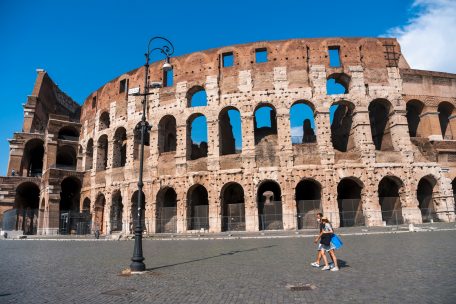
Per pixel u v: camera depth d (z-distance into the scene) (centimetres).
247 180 5112
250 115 5344
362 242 2867
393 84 5453
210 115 5497
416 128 5816
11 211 6444
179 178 5438
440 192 5159
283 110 5306
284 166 5094
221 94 5550
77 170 7169
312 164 5088
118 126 6328
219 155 5334
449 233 3328
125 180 5931
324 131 5200
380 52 5569
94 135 6850
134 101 6209
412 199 5041
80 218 6312
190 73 5794
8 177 7244
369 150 5134
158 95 5922
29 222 7706
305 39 5581
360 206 5056
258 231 4828
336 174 5038
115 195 6181
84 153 7106
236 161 5222
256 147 5231
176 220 5366
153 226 5456
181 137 5584
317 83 5384
